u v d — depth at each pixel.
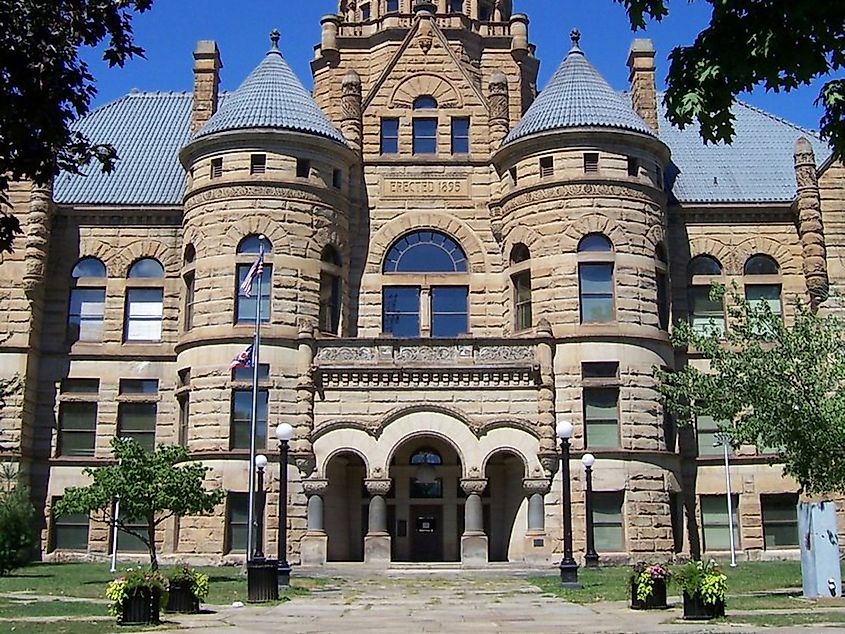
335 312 47.19
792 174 51.78
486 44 55.38
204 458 43.84
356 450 43.19
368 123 50.72
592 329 44.22
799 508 28.22
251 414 43.94
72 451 48.16
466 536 42.28
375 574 38.97
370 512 42.94
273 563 29.31
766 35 10.85
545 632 20.72
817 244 48.19
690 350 47.75
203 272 45.75
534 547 42.28
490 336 47.19
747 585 31.98
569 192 45.59
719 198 50.19
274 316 44.72
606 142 46.12
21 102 14.25
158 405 48.19
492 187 49.84
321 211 46.75
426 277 48.81
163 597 23.16
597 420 43.94
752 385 28.81
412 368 43.66
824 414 27.33
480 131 50.62
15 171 14.80
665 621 22.50
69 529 47.59
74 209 49.69
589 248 45.34
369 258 48.94
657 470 43.88
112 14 14.80
